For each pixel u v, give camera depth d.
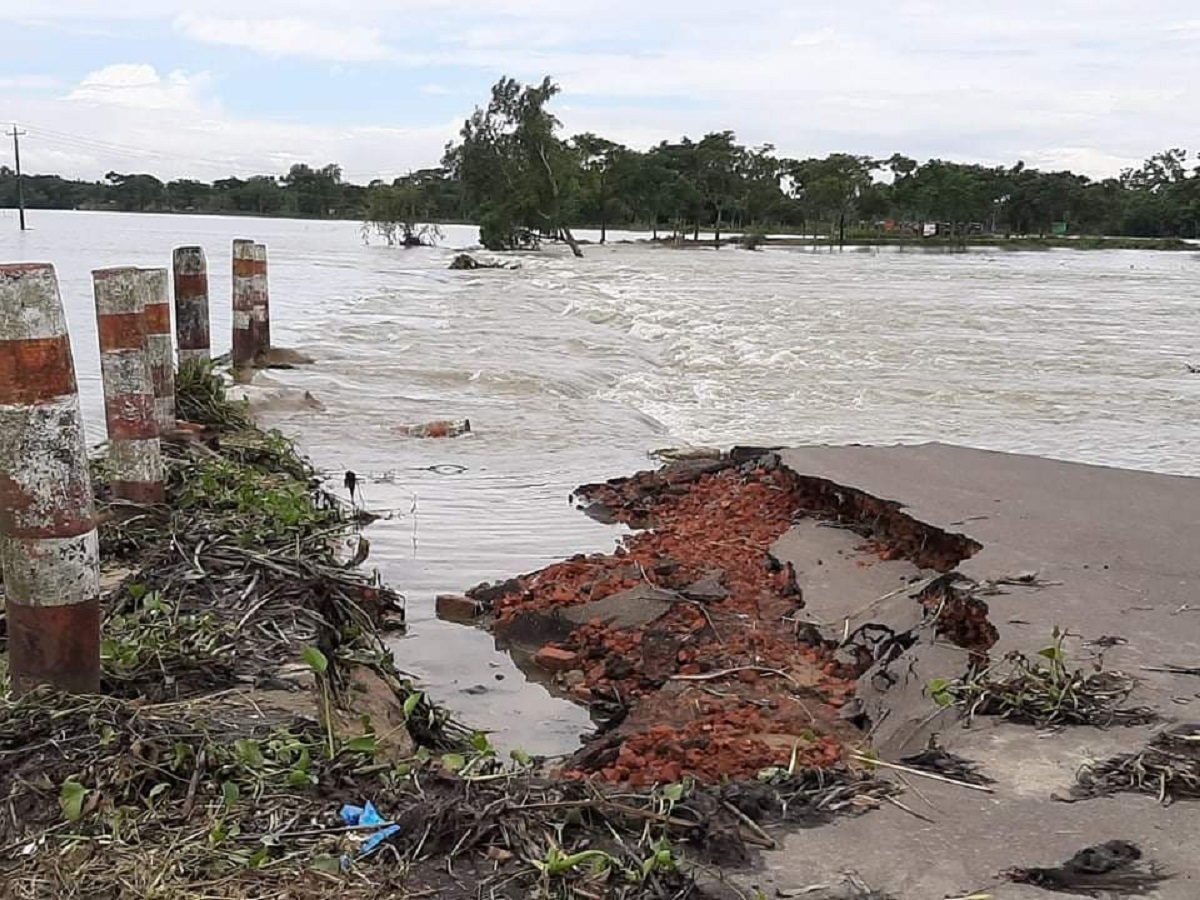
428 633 6.97
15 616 4.53
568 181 73.62
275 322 22.83
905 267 61.38
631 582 7.55
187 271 12.85
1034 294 40.31
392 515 9.34
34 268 4.41
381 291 34.34
